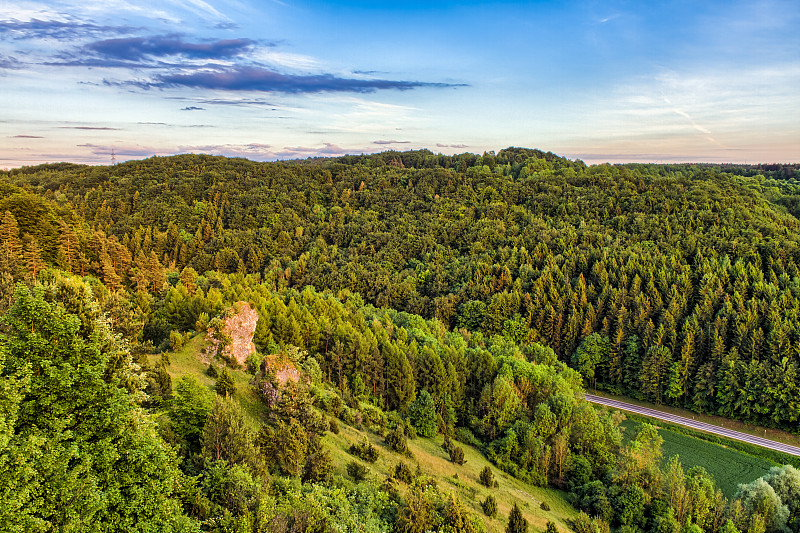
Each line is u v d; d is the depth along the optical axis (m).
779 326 101.69
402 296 157.00
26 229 113.69
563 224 177.00
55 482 27.30
